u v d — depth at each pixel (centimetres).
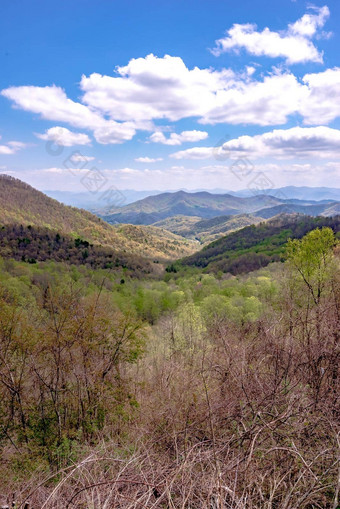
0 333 661
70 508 209
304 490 220
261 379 333
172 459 281
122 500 212
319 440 258
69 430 586
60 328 668
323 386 318
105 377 721
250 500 191
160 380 548
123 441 417
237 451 254
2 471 491
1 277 3938
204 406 325
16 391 636
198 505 203
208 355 400
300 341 346
